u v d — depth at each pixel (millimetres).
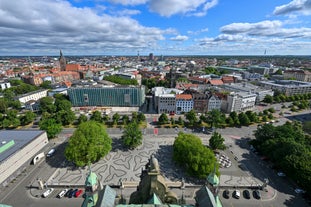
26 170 102250
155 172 53875
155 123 172625
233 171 102688
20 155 99688
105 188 48094
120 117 190375
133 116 176000
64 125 165000
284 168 91812
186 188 89500
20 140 109500
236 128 162375
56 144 130625
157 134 149250
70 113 167625
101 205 43062
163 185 54875
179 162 101875
